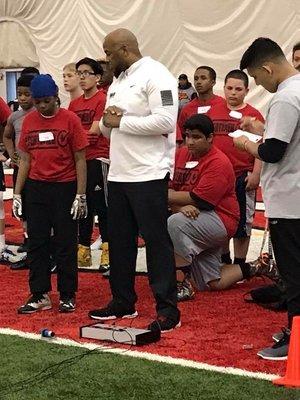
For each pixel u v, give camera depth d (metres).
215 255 6.22
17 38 19.66
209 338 4.89
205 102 6.92
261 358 4.45
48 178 5.52
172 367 4.32
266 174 4.45
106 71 7.40
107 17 17.33
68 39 18.41
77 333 5.08
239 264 6.38
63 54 18.59
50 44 18.88
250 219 6.61
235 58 15.45
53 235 5.75
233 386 3.99
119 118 4.95
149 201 4.97
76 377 4.19
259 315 5.45
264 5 14.84
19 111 7.42
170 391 3.94
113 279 5.36
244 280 6.59
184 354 4.57
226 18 15.40
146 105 4.96
